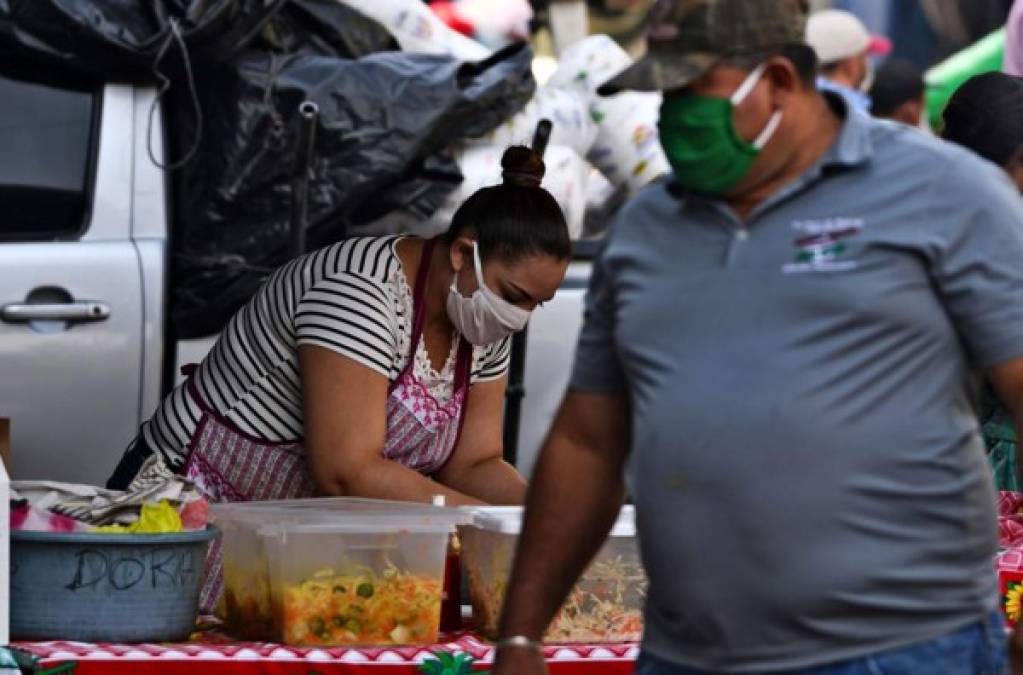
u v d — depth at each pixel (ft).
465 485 34.50
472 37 67.56
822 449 20.12
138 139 44.55
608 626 29.30
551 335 47.39
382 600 28.66
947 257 20.13
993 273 20.12
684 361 20.88
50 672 26.96
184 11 41.86
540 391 47.29
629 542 29.40
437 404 33.09
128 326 43.78
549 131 38.19
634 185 47.85
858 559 20.17
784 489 20.22
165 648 27.61
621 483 23.35
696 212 21.34
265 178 43.24
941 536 20.36
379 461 31.65
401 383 32.40
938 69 74.13
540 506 23.21
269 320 32.86
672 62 20.62
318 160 43.09
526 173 31.94
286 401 33.04
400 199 43.80
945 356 20.44
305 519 28.35
